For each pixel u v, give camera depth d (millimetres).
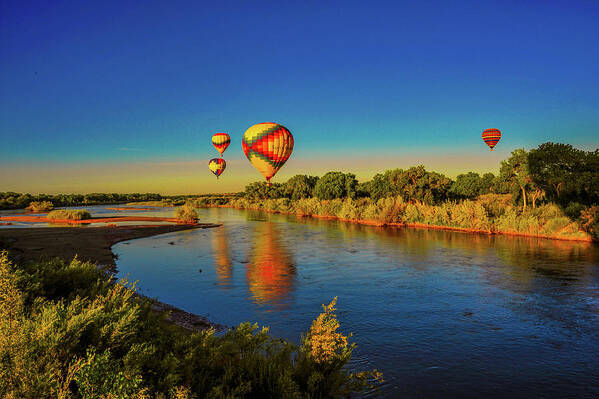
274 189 138375
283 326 15336
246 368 8031
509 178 50031
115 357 7180
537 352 12906
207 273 25516
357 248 35531
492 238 40688
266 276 24453
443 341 13852
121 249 36750
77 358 6699
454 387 10625
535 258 28609
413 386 10625
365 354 12750
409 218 56156
